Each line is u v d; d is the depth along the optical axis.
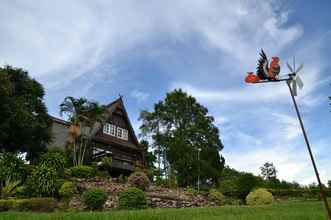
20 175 23.73
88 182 27.97
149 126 53.78
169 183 35.91
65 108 36.00
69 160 34.78
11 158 23.72
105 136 41.75
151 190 29.56
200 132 53.09
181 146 48.22
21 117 32.50
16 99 33.56
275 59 5.78
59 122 42.34
